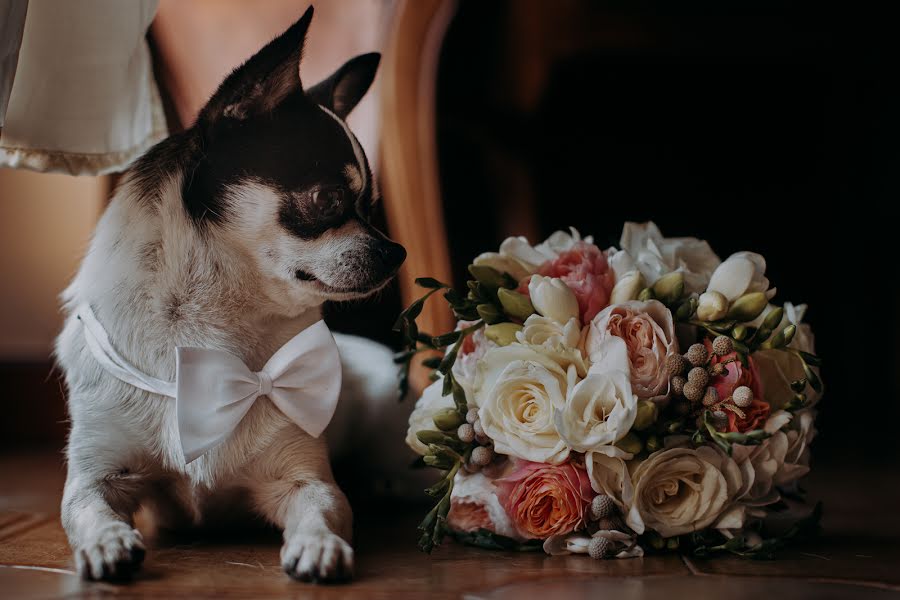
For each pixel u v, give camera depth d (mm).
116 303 1424
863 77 4031
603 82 3875
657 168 3965
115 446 1412
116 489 1411
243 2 2529
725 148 4020
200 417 1358
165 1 2453
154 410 1412
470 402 1504
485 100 3441
